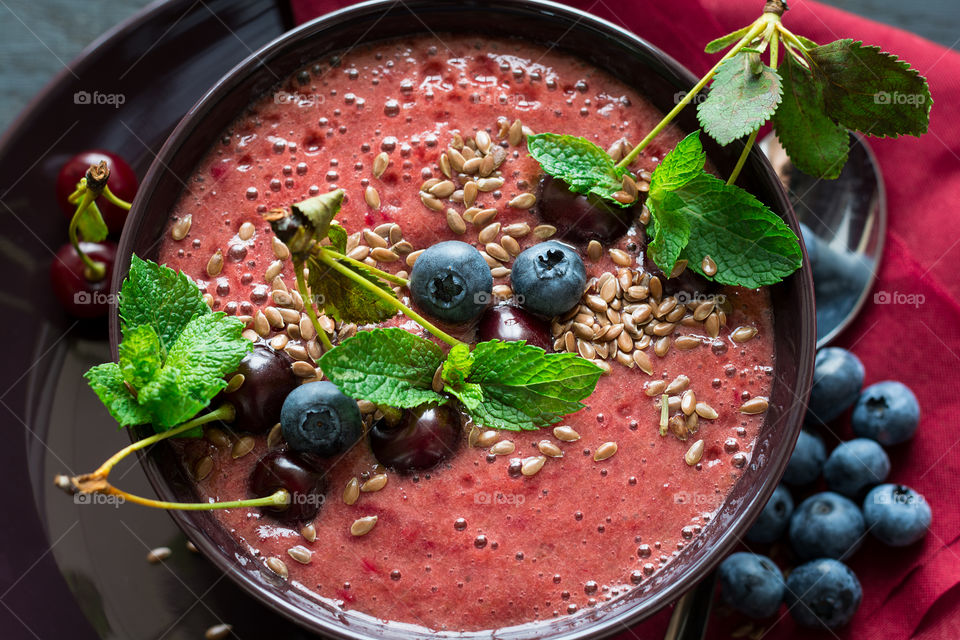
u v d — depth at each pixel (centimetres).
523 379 29
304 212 27
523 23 31
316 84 32
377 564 30
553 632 29
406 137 31
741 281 30
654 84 31
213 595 34
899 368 37
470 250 29
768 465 30
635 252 31
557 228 31
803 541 36
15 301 35
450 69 32
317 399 29
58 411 35
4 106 40
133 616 34
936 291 37
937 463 37
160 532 34
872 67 30
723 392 31
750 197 30
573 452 30
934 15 41
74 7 40
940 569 36
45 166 36
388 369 28
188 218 31
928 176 38
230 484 30
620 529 30
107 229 34
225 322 29
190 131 30
